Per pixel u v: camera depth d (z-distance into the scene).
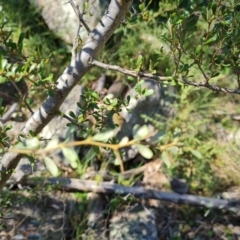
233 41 1.43
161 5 3.38
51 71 3.76
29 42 3.68
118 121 3.48
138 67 1.44
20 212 2.96
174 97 3.91
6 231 2.82
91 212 3.09
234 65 1.47
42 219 2.97
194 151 1.02
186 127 3.75
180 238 3.14
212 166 3.65
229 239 3.18
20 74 1.14
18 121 3.44
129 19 1.50
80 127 1.49
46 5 3.99
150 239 2.97
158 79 1.47
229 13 1.41
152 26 4.03
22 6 3.97
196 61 1.46
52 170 0.80
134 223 3.06
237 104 4.14
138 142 0.85
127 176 3.44
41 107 1.50
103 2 3.80
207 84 1.50
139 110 3.58
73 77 1.44
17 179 3.01
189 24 1.76
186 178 3.52
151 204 3.29
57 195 3.16
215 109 4.04
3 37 1.28
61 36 3.95
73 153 0.80
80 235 2.89
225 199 3.40
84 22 1.42
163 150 0.94
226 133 3.90
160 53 1.56
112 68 1.44
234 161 3.69
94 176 3.32
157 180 3.47
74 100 3.55
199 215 3.32
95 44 1.41
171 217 3.26
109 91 3.82
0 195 2.68
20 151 0.84
